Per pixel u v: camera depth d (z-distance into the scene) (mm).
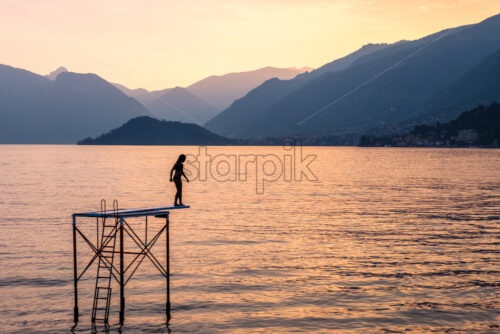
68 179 110500
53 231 42969
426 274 29609
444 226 47312
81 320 22125
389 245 38062
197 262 32406
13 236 40438
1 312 22875
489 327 21672
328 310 23641
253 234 42719
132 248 36688
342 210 59625
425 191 84875
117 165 179500
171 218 52344
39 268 30234
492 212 57500
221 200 71125
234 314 23094
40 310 23250
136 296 25438
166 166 173625
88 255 33875
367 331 21250
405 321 22328
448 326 21781
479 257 33938
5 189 84750
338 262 32562
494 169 154250
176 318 22531
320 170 155875
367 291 26375
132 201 68562
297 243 38781
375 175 129875
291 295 25719
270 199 72562
